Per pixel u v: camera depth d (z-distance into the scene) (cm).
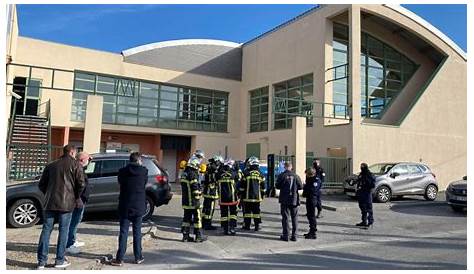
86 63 2248
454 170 2048
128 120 2381
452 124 2086
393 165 1566
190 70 2717
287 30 2395
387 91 2309
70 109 2158
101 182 976
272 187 1631
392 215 1218
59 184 592
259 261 670
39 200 902
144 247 762
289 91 2370
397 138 1905
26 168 1416
